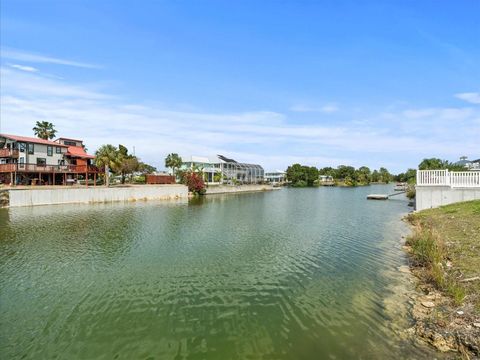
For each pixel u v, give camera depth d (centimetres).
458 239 1766
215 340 1020
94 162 6438
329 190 11488
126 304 1295
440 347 870
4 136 5425
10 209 4056
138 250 2128
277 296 1355
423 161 6512
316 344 967
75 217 3597
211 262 1858
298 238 2502
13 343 1013
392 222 3266
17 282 1539
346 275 1579
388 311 1133
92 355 946
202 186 7550
